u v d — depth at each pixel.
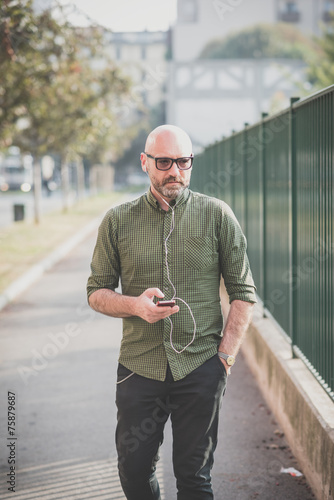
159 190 3.12
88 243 18.48
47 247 16.42
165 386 3.16
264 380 5.87
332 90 4.12
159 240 3.17
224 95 53.00
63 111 19.50
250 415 5.49
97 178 56.03
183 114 53.34
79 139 23.11
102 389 6.25
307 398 4.29
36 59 13.04
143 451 3.18
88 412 5.65
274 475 4.39
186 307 3.16
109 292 3.21
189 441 3.19
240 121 53.06
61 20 11.66
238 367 6.82
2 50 10.70
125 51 67.88
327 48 21.02
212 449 3.24
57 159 43.75
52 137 21.33
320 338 4.50
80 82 18.06
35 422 5.43
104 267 3.29
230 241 3.21
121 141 40.97
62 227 21.75
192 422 3.17
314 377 4.63
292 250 5.24
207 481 3.22
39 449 4.89
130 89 18.94
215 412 3.20
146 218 3.21
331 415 3.99
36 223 22.72
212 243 3.18
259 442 4.94
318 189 4.53
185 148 3.10
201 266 3.17
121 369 3.25
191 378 3.14
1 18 10.13
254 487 4.23
